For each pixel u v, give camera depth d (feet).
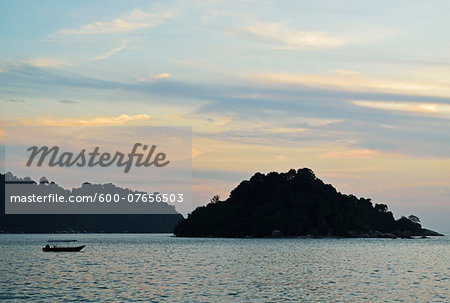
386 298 229.04
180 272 335.26
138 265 390.83
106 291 244.01
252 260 444.96
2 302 215.51
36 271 342.23
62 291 244.63
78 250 549.95
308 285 270.46
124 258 470.39
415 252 594.24
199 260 444.55
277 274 325.01
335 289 255.50
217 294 235.81
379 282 285.02
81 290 247.70
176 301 216.95
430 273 339.98
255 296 231.30
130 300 218.79
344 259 464.24
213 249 633.20
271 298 226.58
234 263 411.75
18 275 316.60
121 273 328.49
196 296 229.66
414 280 296.30
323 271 347.36
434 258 490.08
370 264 410.31
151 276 310.04
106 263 410.11
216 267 373.61
